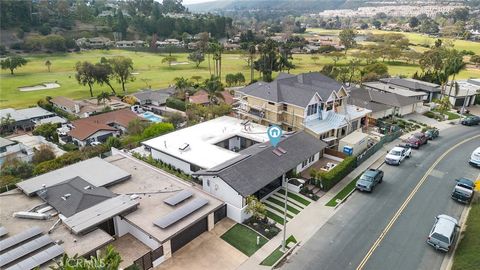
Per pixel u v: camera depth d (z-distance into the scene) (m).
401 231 34.06
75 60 170.12
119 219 32.28
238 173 37.56
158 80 130.50
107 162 43.28
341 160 50.00
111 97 101.50
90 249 27.94
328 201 39.44
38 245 27.59
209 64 157.75
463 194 38.44
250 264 29.78
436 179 44.44
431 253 30.95
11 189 40.00
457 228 33.00
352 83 97.31
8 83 123.94
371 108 67.44
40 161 56.16
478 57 137.00
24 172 48.69
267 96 57.31
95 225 30.08
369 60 148.00
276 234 33.69
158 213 33.12
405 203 38.97
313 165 48.66
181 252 31.16
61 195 34.75
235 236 33.31
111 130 72.50
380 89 84.69
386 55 154.75
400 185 42.97
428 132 58.94
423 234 33.59
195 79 123.12
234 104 78.44
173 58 165.12
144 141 51.88
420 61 118.12
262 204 35.72
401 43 171.25
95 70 105.50
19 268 24.98
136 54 193.75
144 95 97.50
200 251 31.30
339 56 164.62
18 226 31.06
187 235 32.16
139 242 31.88
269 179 38.69
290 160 43.16
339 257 30.58
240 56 177.50
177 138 51.47
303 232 34.03
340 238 33.09
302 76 65.56
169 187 38.25
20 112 85.69
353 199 39.88
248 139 52.53
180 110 89.06
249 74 137.88
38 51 184.50
